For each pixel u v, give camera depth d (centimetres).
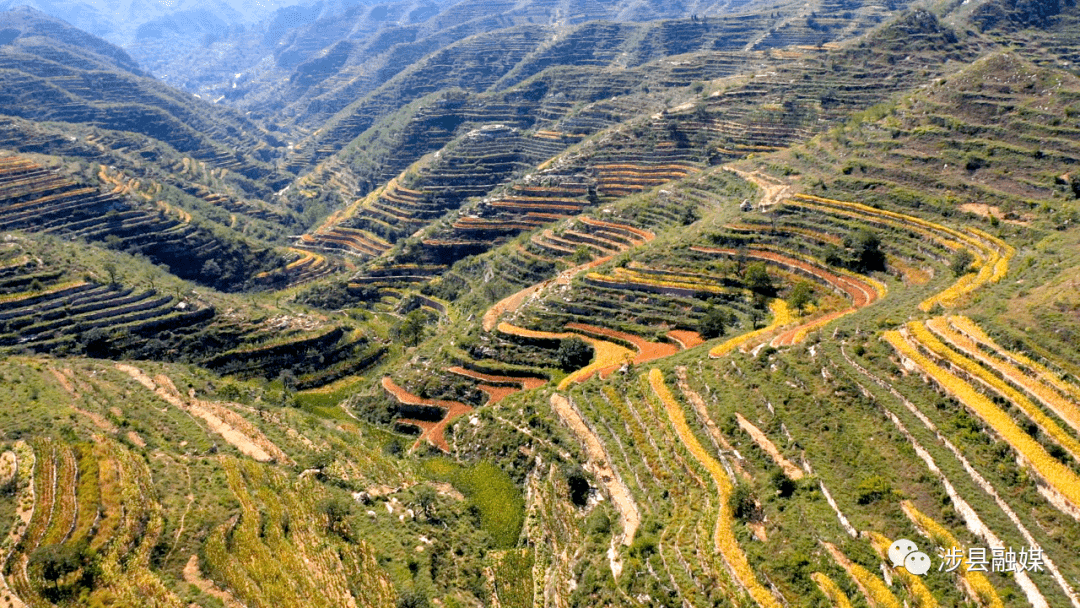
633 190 15638
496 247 15738
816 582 3994
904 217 9094
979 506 4028
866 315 6700
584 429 6500
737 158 15012
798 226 9688
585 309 9500
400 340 12738
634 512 5316
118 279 12075
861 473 4619
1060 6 19262
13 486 5303
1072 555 3625
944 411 4778
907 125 11019
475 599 5244
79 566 4650
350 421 9175
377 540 5691
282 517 5666
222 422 7494
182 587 4728
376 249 19788
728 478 5122
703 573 4366
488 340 9419
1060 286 5559
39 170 16962
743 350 6675
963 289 6756
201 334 11612
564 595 4997
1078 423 4169
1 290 11188
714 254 9725
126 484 5412
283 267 18238
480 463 6962
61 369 8625
